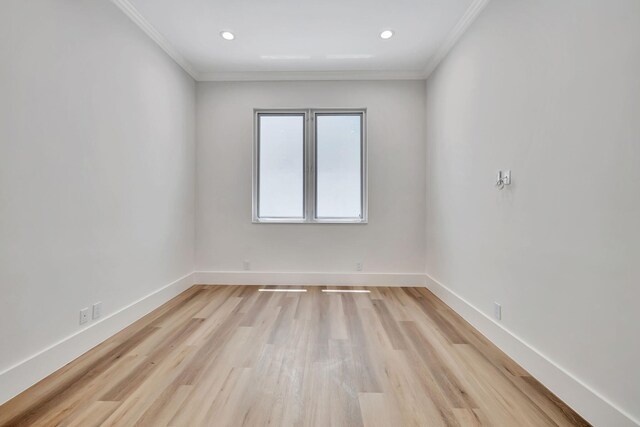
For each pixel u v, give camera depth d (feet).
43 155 6.44
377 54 12.28
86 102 7.63
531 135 6.66
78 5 7.36
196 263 14.16
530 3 6.70
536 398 5.73
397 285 13.93
